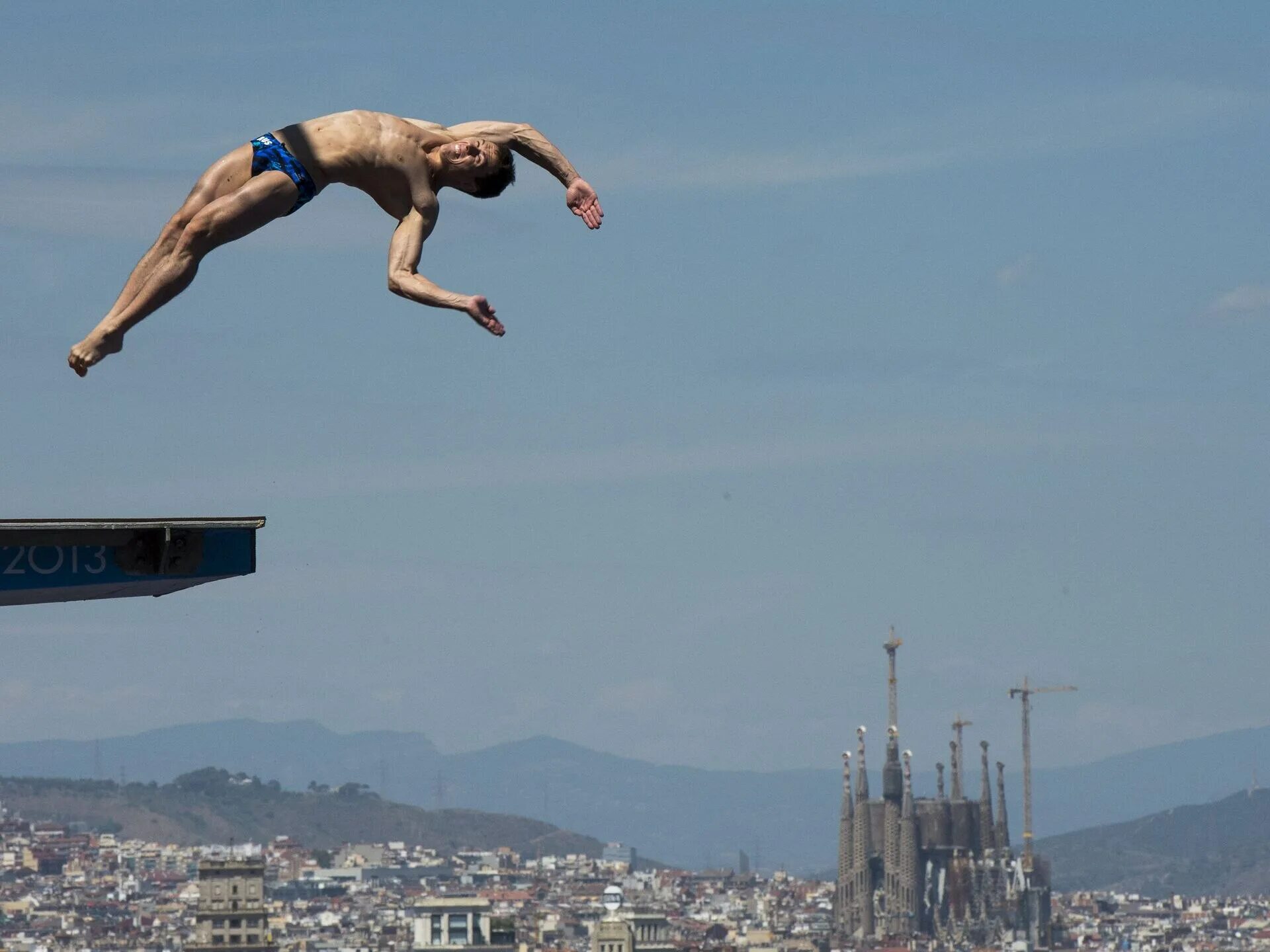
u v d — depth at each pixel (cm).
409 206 2805
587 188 2875
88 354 2730
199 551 3159
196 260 2745
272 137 2755
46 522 3014
